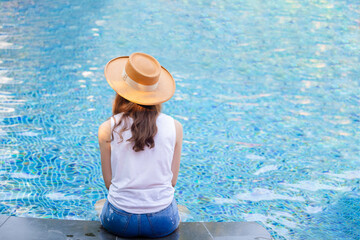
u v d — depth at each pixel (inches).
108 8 391.2
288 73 274.2
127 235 100.4
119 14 375.2
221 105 221.5
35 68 247.4
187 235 105.7
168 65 272.7
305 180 154.2
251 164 164.7
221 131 193.0
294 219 129.0
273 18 398.6
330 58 305.0
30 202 127.9
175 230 107.7
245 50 312.8
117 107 103.8
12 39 291.9
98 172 150.6
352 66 290.7
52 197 132.0
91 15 364.5
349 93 246.7
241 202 137.6
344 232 122.6
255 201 138.6
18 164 150.4
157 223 99.2
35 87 222.5
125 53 283.0
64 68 251.4
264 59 297.3
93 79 240.2
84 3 400.5
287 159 170.4
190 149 174.2
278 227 124.1
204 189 144.9
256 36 345.7
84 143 171.3
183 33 339.9
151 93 100.6
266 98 234.5
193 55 295.4
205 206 134.0
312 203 138.9
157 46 305.6
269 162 167.2
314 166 165.5
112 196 100.0
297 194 144.3
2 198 128.6
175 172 107.5
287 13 417.4
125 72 100.7
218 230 109.3
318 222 127.7
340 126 205.0
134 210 97.6
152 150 98.7
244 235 107.4
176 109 213.0
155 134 98.3
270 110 219.3
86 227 105.3
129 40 311.4
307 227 124.9
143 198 97.8
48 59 262.7
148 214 98.2
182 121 200.2
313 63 294.0
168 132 100.3
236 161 166.6
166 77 107.9
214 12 405.4
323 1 467.2
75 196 133.9
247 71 273.9
